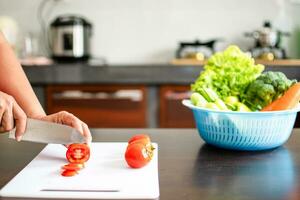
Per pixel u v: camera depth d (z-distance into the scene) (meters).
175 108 2.10
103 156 0.79
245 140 0.81
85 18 2.66
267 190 0.61
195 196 0.59
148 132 1.04
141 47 2.67
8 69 0.94
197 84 0.89
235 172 0.70
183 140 0.95
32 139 0.78
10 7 2.67
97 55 2.69
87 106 2.13
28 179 0.66
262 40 2.36
